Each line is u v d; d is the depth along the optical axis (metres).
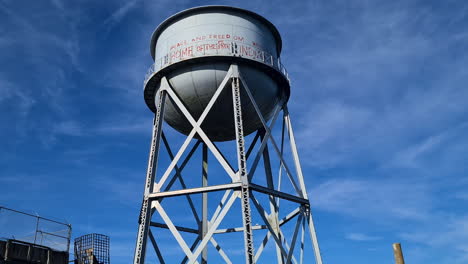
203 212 24.75
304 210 20.52
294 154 22.00
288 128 22.83
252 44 21.45
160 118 20.73
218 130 23.00
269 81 21.62
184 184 24.11
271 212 22.77
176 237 17.77
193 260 16.91
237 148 18.42
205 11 22.03
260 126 23.91
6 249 19.44
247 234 16.62
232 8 22.00
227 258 22.80
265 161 24.27
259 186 18.25
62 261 22.06
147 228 18.38
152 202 19.02
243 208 17.11
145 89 22.59
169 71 21.33
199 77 20.47
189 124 22.52
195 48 20.88
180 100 21.31
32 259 20.55
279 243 18.14
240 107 19.39
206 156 26.42
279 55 24.66
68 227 23.22
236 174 18.03
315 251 19.44
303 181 21.17
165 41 22.28
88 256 25.38
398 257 16.44
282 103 22.73
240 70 20.69
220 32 21.30
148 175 19.52
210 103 20.08
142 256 17.62
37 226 21.48
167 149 23.58
